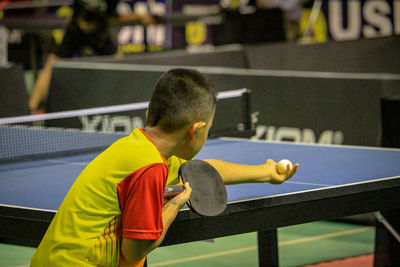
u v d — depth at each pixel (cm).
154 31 1923
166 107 358
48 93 1106
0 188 503
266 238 534
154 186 334
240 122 837
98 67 1082
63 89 1097
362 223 819
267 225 414
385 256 599
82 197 349
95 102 1072
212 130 852
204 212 363
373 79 915
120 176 343
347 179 491
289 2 1577
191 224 389
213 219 395
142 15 1458
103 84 1070
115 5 1324
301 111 954
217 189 380
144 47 1925
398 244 592
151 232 331
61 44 1290
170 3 1867
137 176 337
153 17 1473
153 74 1038
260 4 1573
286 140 963
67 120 1052
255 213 409
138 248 335
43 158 645
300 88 955
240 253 723
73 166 604
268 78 975
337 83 933
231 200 423
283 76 966
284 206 418
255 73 993
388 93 913
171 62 1200
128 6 1895
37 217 401
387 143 706
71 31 1287
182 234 388
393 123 696
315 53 1205
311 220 429
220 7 1627
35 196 471
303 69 1211
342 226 823
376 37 1163
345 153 623
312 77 948
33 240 400
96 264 344
